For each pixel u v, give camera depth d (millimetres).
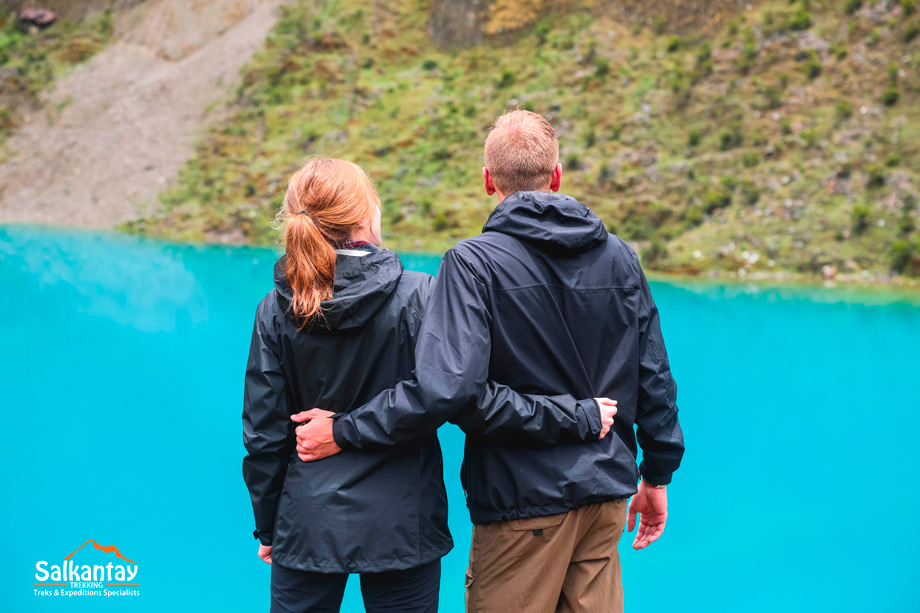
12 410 4441
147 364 5430
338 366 1555
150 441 4000
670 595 2488
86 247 12344
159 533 3000
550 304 1531
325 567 1512
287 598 1599
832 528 3000
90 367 5352
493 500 1542
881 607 2398
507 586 1559
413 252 11961
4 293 7887
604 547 1627
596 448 1551
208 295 7973
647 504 1802
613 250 1604
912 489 3369
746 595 2469
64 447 3885
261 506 1633
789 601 2410
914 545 2854
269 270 10047
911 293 9023
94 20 21812
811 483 3447
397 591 1599
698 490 3377
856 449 3916
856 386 5023
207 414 4422
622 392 1601
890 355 5859
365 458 1530
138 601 2486
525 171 1625
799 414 4457
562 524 1523
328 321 1498
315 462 1545
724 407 4555
